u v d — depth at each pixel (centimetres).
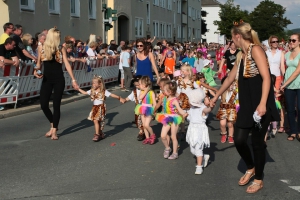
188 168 614
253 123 487
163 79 666
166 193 504
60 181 552
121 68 1766
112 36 3056
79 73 1559
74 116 1083
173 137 664
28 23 1875
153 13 4238
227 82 536
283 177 566
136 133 873
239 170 602
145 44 880
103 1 2789
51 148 736
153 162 648
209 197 490
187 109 691
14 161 651
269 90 488
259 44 489
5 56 1088
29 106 1180
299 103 785
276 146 755
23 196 496
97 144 770
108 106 1281
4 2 1678
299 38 790
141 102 758
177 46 3000
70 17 2322
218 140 809
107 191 512
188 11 6191
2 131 881
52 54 787
